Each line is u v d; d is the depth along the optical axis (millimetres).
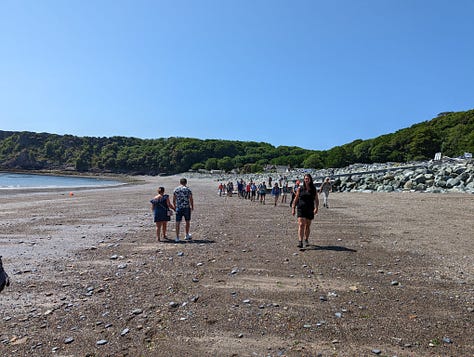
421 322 4629
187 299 5535
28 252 9047
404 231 11461
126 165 175250
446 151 88375
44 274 7023
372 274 6770
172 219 15734
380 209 18062
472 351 3891
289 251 8812
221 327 4535
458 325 4539
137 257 8422
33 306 5316
